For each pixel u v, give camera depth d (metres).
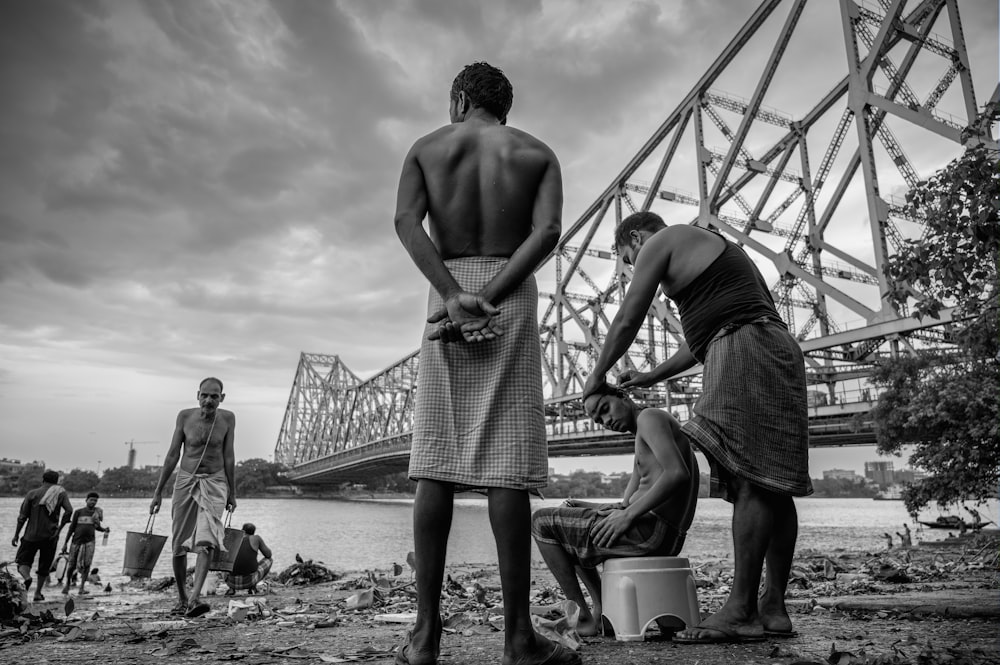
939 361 14.67
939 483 14.39
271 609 4.07
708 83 36.22
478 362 1.74
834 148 31.55
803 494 2.25
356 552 15.08
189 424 4.66
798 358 2.37
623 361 37.91
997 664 1.72
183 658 2.15
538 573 7.22
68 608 3.74
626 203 44.38
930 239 5.94
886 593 4.30
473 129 1.89
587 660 1.83
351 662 1.99
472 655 1.95
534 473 1.68
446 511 1.71
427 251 1.76
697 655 1.90
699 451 2.29
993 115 5.77
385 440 55.78
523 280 1.74
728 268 2.42
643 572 2.25
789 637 2.24
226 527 4.80
